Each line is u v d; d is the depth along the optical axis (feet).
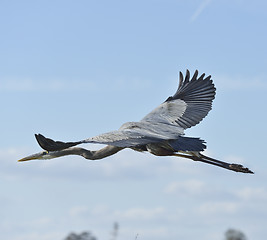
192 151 49.62
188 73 57.47
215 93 56.18
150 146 52.19
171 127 52.19
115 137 48.29
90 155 53.78
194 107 55.36
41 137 43.96
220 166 53.78
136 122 52.39
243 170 53.52
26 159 54.34
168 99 56.59
